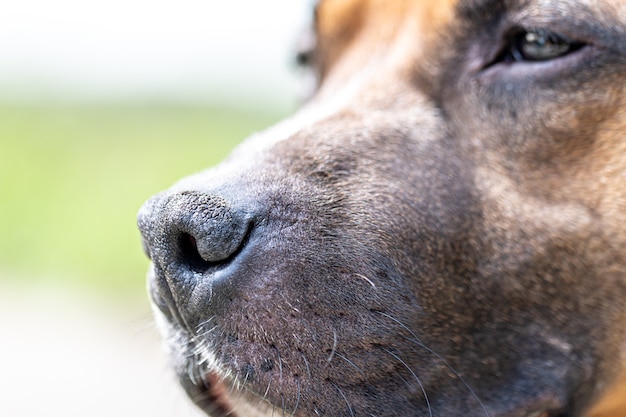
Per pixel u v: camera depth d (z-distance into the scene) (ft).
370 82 1.63
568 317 1.48
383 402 1.44
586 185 1.47
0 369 3.31
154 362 3.39
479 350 1.47
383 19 1.70
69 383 3.17
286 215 1.43
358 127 1.54
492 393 1.47
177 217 1.40
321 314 1.41
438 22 1.59
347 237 1.44
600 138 1.47
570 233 1.47
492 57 1.55
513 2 1.52
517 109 1.50
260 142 1.54
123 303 3.99
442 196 1.49
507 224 1.48
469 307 1.47
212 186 1.44
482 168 1.51
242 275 1.40
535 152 1.49
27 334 3.66
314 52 1.86
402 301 1.44
